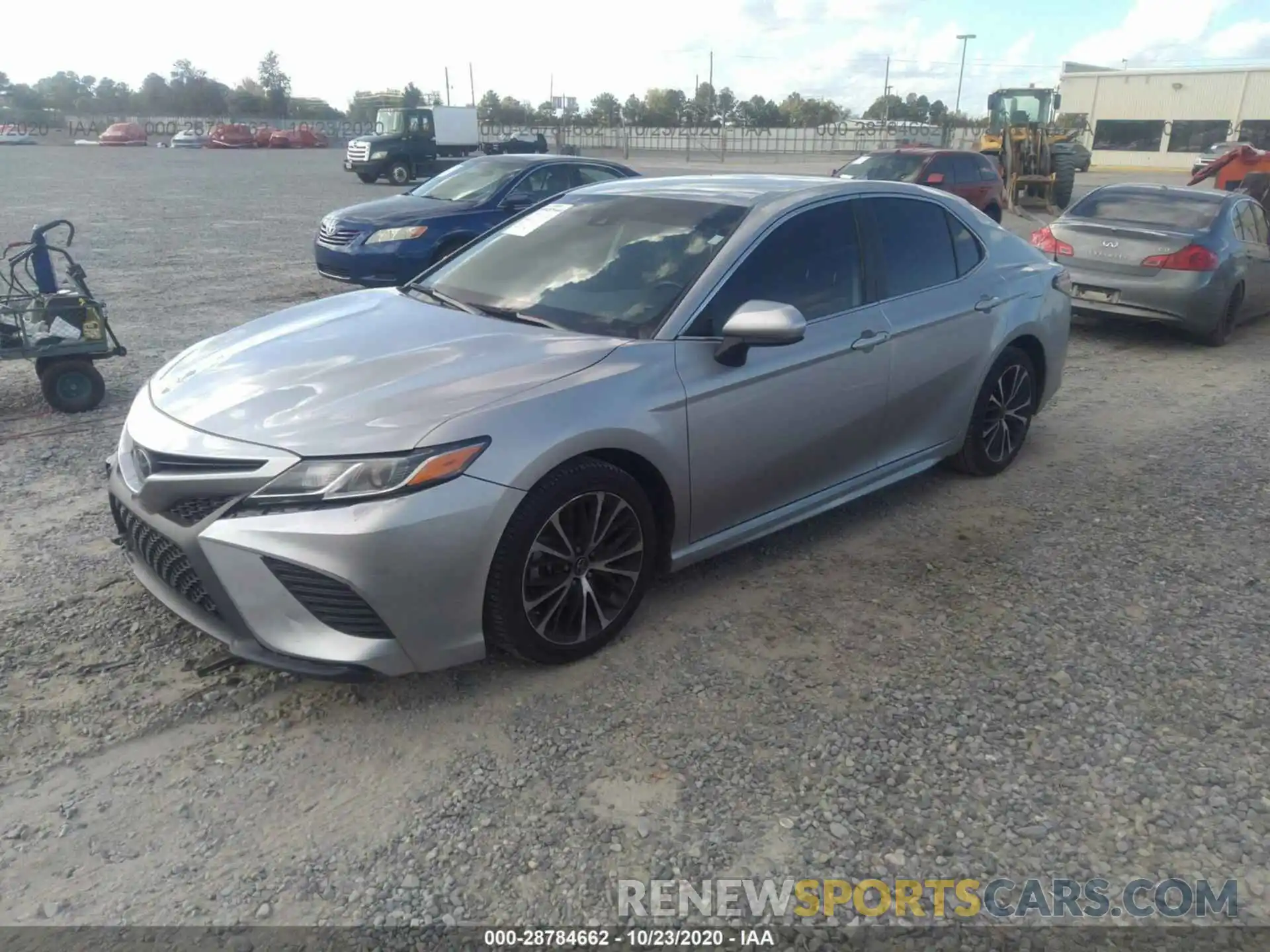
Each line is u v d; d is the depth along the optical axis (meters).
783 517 4.19
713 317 3.79
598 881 2.52
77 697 3.20
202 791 2.81
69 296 6.08
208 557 2.95
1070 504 5.07
